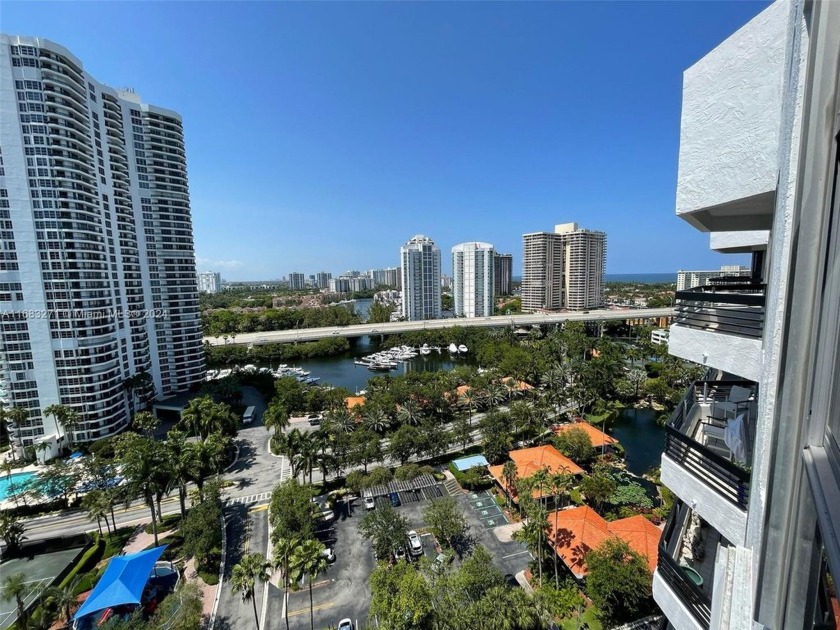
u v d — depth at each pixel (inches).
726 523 299.1
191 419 2137.1
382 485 1761.8
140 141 2795.3
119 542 1514.5
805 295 188.1
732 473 300.2
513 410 2322.8
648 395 2977.4
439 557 1261.1
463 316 6752.0
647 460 2094.0
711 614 279.1
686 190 365.1
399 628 896.9
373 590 1039.6
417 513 1616.6
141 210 2800.2
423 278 6560.0
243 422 2723.9
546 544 1299.2
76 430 2218.3
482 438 2228.1
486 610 898.1
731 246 546.6
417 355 4933.6
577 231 6766.7
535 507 1331.2
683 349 384.2
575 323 5364.2
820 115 180.4
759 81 282.7
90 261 2235.5
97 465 1825.8
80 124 2199.8
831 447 172.4
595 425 2541.8
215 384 3110.2
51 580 1283.2
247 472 2046.0
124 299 2583.7
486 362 4062.5
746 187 297.1
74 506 1761.8
